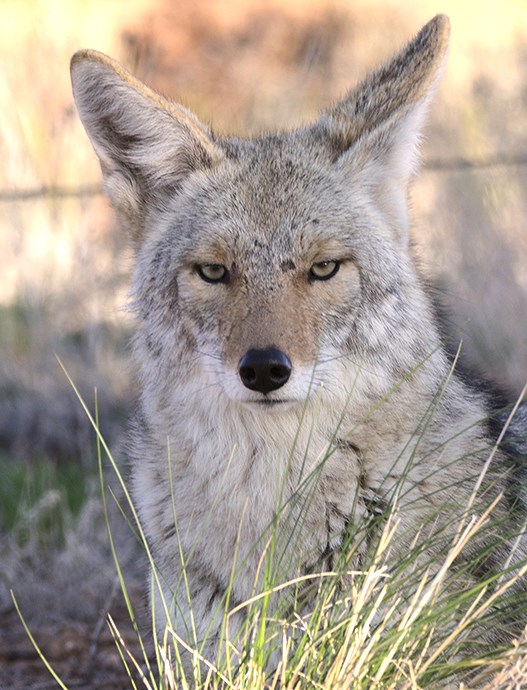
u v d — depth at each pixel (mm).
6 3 26625
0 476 14109
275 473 7914
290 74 26250
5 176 17703
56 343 16453
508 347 15570
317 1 28906
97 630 10055
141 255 8727
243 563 7641
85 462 14773
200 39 28094
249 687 6812
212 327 8023
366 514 7691
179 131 8609
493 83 20844
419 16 29484
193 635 7598
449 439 7777
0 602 11617
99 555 11859
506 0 30266
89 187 17062
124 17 27641
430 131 19438
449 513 7676
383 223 8430
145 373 8539
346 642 6652
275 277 7980
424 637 6980
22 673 10078
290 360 7641
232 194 8359
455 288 16141
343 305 8047
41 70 19562
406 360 8188
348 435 7836
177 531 7691
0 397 16469
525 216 17312
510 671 6703
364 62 25875
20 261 17047
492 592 7559
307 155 8570
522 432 9031
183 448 8125
